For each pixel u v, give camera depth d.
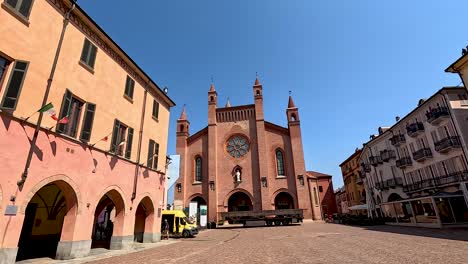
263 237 22.92
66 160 13.49
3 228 10.26
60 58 13.79
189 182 50.31
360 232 22.98
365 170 49.50
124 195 17.98
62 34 14.02
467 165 26.98
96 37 16.84
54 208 18.67
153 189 22.03
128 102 19.72
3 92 10.82
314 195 48.22
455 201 25.91
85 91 15.41
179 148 52.53
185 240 23.25
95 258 13.53
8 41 11.17
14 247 10.54
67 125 13.97
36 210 17.67
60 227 19.39
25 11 12.04
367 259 10.37
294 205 46.09
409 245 13.62
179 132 53.78
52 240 18.56
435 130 31.22
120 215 17.77
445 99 29.48
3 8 11.09
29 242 16.92
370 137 48.41
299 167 47.50
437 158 30.97
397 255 10.90
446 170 29.84
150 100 22.98
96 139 15.88
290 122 50.94
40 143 12.12
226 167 50.25
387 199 41.41
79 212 14.00
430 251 11.45
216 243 19.86
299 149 48.78
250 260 11.55
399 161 37.47
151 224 21.52
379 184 42.91
